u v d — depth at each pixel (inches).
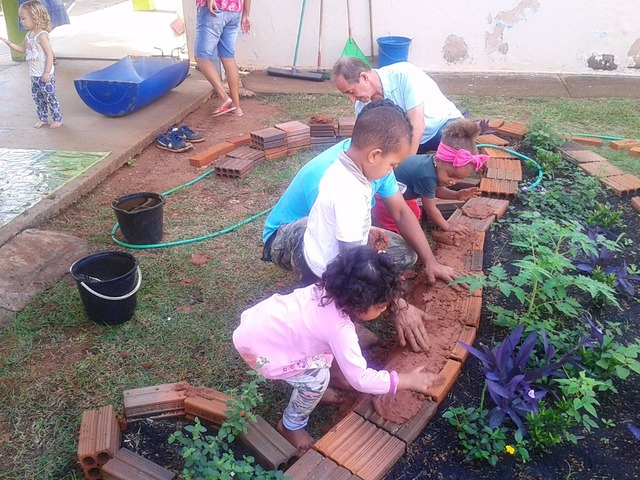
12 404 113.2
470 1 341.1
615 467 98.8
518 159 219.5
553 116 275.6
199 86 312.7
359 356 94.2
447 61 359.3
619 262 157.6
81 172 204.5
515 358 111.0
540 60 352.2
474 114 279.6
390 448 99.5
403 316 121.2
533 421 100.7
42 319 135.8
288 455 97.8
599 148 235.9
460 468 98.7
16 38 355.6
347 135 237.1
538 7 338.3
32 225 173.3
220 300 143.6
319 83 335.9
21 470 100.2
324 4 346.9
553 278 122.7
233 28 266.2
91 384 117.7
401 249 135.3
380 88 161.9
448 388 112.6
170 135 239.9
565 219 175.2
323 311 93.8
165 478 93.5
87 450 95.7
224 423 95.0
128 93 252.5
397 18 349.4
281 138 225.1
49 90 242.1
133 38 428.5
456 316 129.3
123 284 130.0
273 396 115.3
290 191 128.3
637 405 111.7
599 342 117.0
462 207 178.1
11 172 204.5
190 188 203.8
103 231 175.3
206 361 124.0
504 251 160.4
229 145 232.5
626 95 309.4
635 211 185.2
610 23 337.4
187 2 347.6
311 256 107.8
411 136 102.2
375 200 154.6
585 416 100.3
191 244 168.2
